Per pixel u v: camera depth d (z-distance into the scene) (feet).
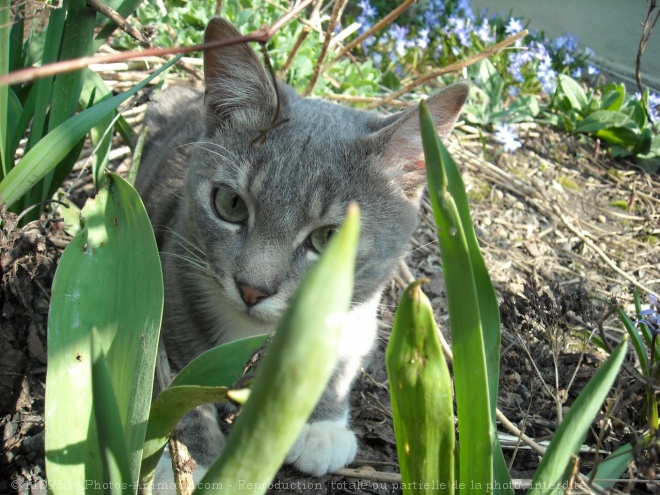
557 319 0.68
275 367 0.30
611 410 0.55
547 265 1.02
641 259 1.06
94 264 0.49
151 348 0.47
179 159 0.87
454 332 0.43
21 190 0.63
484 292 0.47
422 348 0.41
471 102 1.30
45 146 0.62
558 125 1.33
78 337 0.48
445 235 0.41
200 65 1.15
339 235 0.27
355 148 0.67
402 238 0.73
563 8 1.67
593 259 1.05
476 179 1.16
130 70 1.13
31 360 0.68
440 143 0.45
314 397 0.31
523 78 1.38
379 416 0.76
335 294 0.27
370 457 0.71
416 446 0.44
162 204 0.84
